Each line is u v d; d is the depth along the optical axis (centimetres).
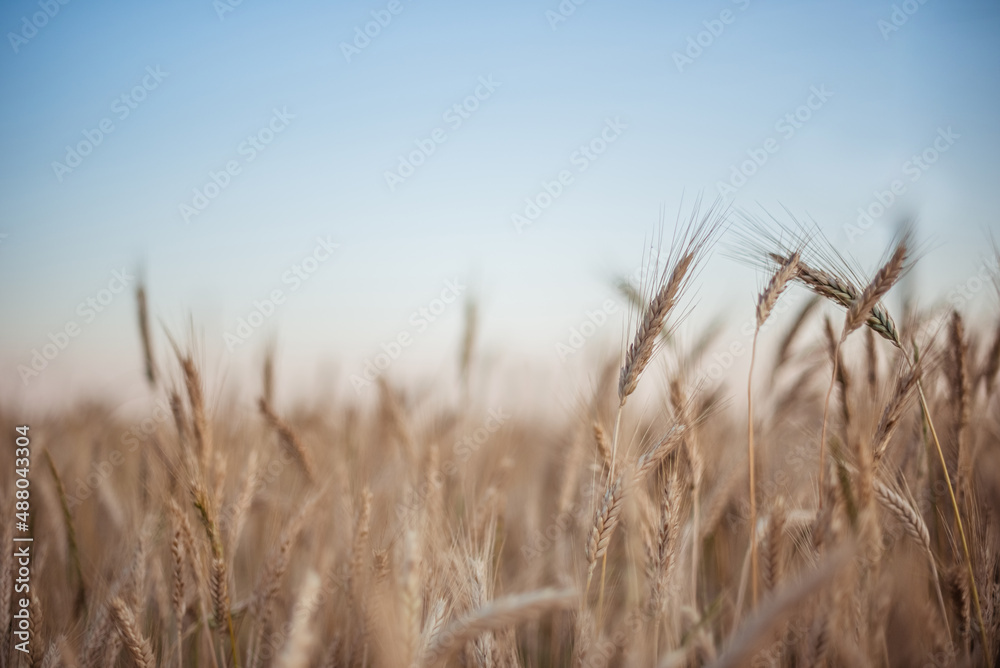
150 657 94
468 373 129
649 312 94
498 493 109
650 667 93
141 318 108
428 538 99
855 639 92
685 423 94
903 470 100
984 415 101
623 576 106
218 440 98
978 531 97
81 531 109
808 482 103
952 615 95
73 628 100
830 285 96
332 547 106
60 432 119
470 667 93
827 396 93
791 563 98
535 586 108
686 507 97
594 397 104
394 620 88
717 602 95
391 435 119
